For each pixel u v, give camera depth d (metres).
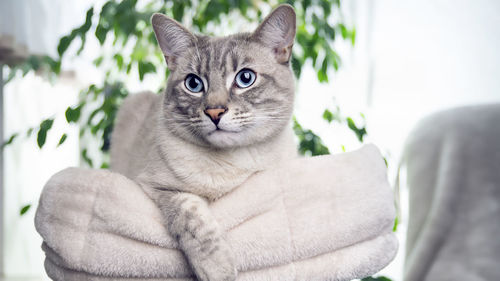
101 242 0.50
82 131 0.77
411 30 0.92
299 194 0.53
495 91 0.90
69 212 0.51
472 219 0.73
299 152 0.74
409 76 0.92
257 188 0.52
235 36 0.59
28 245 1.06
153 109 0.71
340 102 0.92
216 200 0.56
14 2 0.90
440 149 0.77
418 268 0.75
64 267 0.52
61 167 1.04
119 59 0.74
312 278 0.52
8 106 1.02
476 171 0.74
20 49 0.91
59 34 0.94
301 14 0.74
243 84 0.57
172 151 0.56
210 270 0.48
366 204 0.53
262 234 0.51
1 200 1.03
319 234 0.52
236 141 0.55
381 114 0.93
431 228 0.75
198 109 0.55
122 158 0.72
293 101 0.60
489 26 0.90
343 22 0.82
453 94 0.91
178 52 0.60
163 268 0.50
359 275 0.54
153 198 0.55
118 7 0.66
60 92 1.03
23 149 1.03
